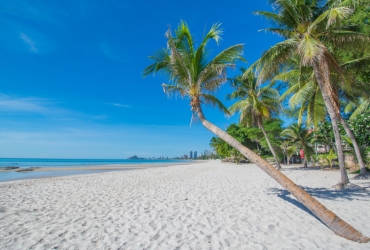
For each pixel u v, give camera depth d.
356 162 19.33
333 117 8.66
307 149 23.97
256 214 5.61
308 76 11.80
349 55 11.13
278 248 3.70
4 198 8.12
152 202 7.14
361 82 11.34
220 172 18.86
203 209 6.18
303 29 8.33
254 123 21.50
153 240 4.11
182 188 9.99
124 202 7.22
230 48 6.75
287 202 6.80
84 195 8.62
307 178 12.98
